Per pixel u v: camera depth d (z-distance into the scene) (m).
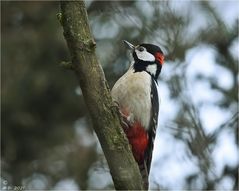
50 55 18.38
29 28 18.69
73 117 19.02
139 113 11.34
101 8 15.61
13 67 18.55
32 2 18.53
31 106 18.80
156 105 11.61
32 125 18.73
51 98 18.73
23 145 18.84
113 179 8.82
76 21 8.59
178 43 12.09
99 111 8.74
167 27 12.11
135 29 14.93
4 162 18.78
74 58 8.65
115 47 15.90
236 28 14.23
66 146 18.53
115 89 11.48
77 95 18.81
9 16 18.89
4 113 18.66
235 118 12.85
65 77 18.53
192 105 11.70
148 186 11.01
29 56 18.52
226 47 14.16
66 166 18.02
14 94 18.53
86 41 8.62
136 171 8.81
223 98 13.64
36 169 18.47
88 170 17.64
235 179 12.42
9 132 18.80
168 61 12.11
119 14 14.25
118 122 8.83
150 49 12.27
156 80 12.16
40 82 18.33
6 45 18.61
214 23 13.83
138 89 11.38
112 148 8.77
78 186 17.53
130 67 12.31
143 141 11.33
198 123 11.41
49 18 18.30
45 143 18.86
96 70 8.70
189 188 12.50
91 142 18.33
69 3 8.56
